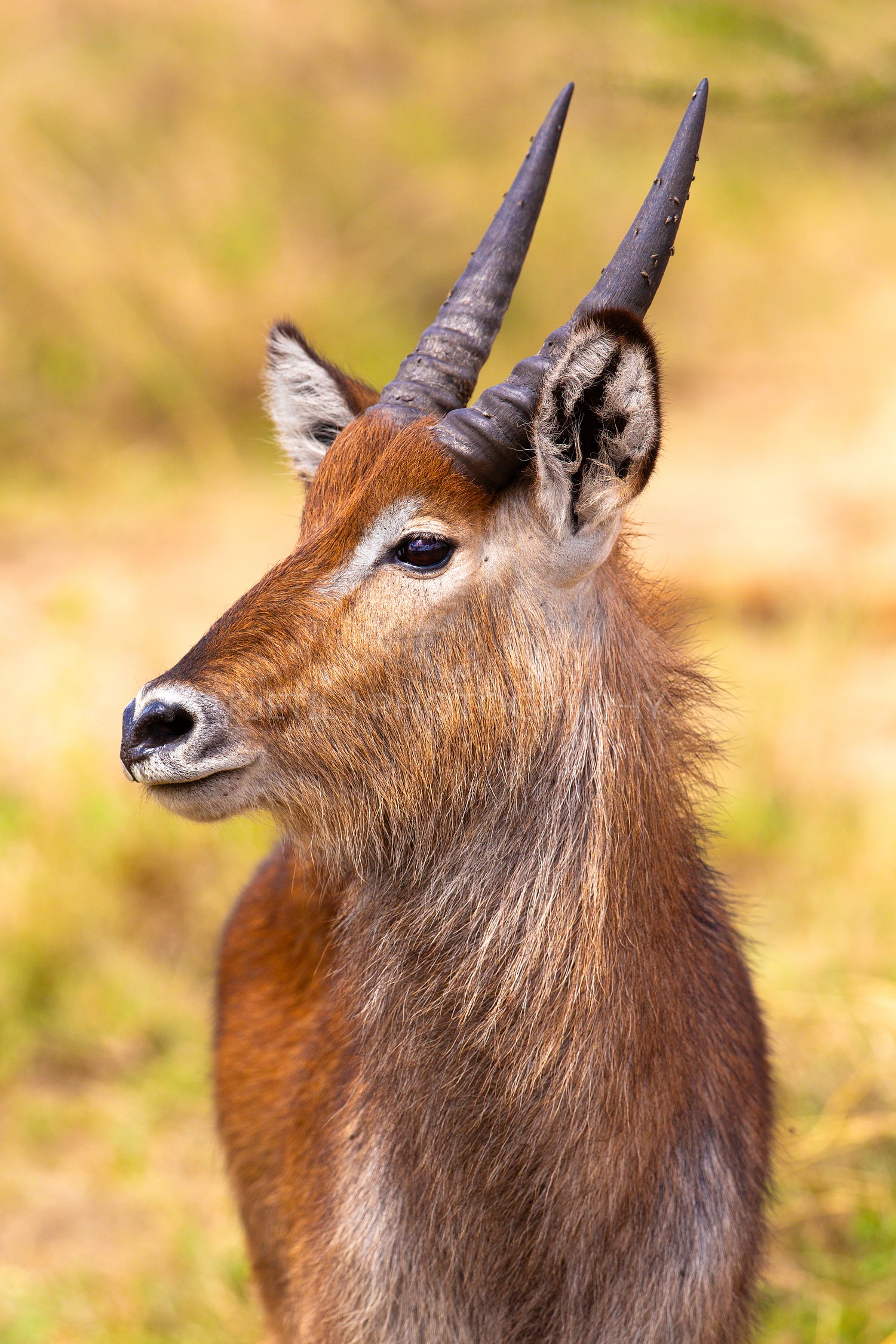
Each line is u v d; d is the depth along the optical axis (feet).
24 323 69.31
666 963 20.48
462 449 19.67
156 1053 36.70
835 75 36.27
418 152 83.20
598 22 62.34
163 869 40.78
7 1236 31.40
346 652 19.88
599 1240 20.34
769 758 45.09
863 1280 28.17
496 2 90.33
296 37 87.04
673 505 63.62
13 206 70.54
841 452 69.82
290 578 20.10
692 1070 20.83
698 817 22.47
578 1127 20.10
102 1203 32.35
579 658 20.38
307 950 24.53
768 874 41.39
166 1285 29.81
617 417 19.11
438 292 80.18
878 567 56.08
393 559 19.86
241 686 19.77
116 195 74.02
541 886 20.34
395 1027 20.86
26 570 57.21
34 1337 28.35
